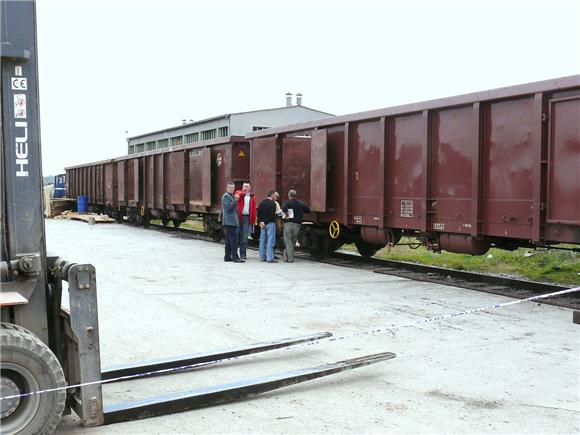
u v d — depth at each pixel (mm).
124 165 30938
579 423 4574
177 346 6672
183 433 4375
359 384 5465
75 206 41812
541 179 9117
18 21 4184
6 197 4242
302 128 15359
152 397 4809
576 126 8609
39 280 4359
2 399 3863
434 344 6789
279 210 14875
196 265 13852
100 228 27984
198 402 4816
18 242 4281
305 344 6461
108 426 4477
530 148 9438
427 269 12789
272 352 6531
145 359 6164
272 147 16438
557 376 5672
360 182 13414
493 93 9922
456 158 10812
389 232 12773
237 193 15172
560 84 8750
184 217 25406
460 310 8680
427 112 11312
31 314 4332
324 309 8734
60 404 4016
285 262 14719
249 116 41344
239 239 15234
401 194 12164
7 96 4203
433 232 11719
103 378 5402
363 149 13297
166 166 25703
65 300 7793
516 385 5422
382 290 10430
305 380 5238
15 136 4242
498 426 4512
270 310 8641
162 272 12555
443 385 5426
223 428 4469
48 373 3961
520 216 9609
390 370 5863
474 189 10297
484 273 13070
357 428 4477
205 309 8672
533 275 12492
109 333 7211
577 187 8594
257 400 5055
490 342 6879
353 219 13680
